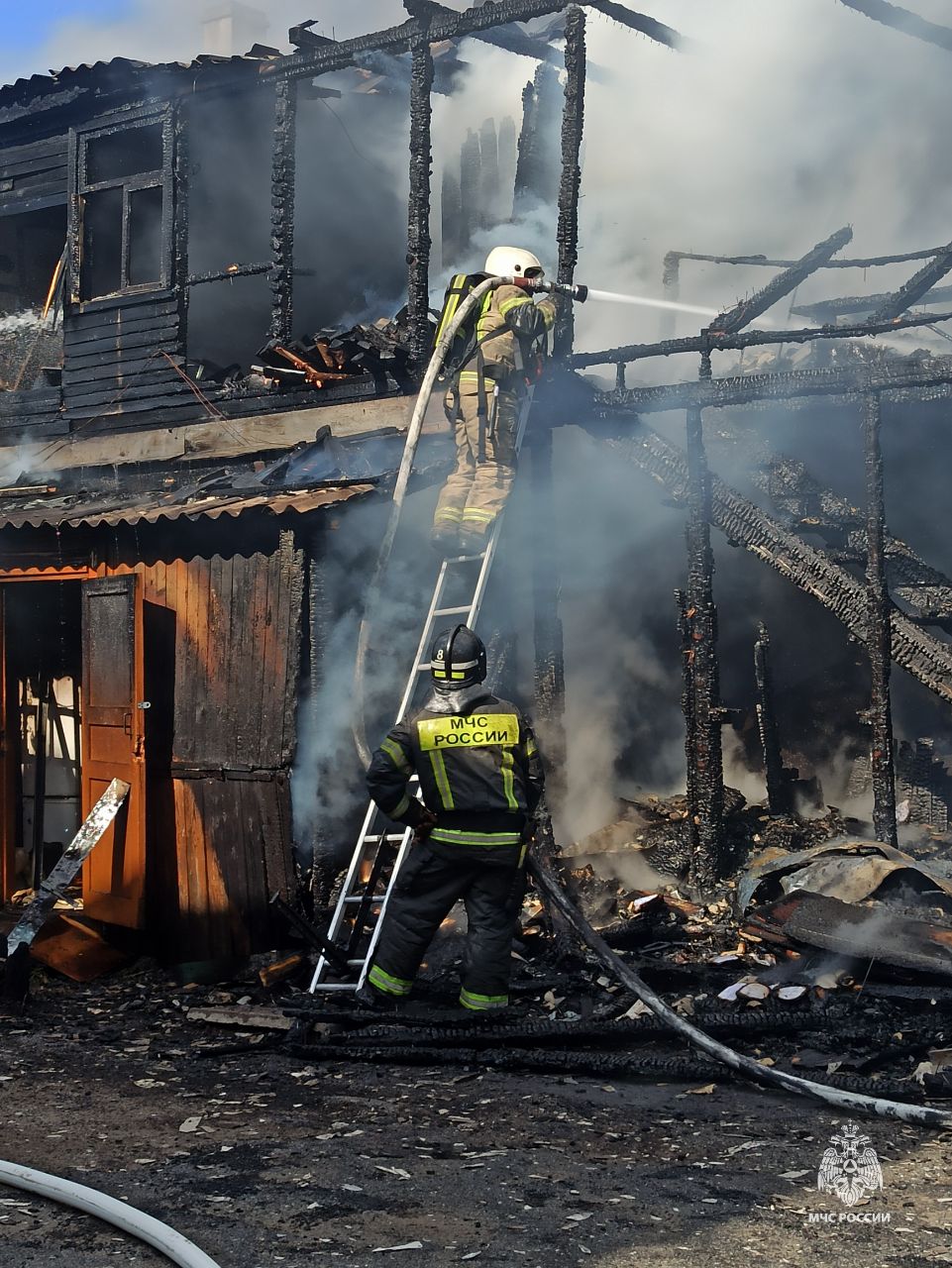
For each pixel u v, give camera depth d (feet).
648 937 23.30
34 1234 12.50
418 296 30.32
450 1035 19.01
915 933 20.56
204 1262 11.32
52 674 33.63
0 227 43.70
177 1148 15.12
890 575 27.66
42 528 30.53
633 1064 17.72
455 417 24.91
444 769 19.56
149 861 27.91
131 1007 23.63
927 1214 12.71
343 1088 17.70
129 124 36.65
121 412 36.58
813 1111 16.25
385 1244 12.05
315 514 25.62
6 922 30.25
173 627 28.14
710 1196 13.24
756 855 26.13
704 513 26.37
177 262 35.58
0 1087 18.29
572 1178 13.82
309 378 31.73
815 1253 11.76
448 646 20.03
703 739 25.64
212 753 26.99
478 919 19.65
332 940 21.84
